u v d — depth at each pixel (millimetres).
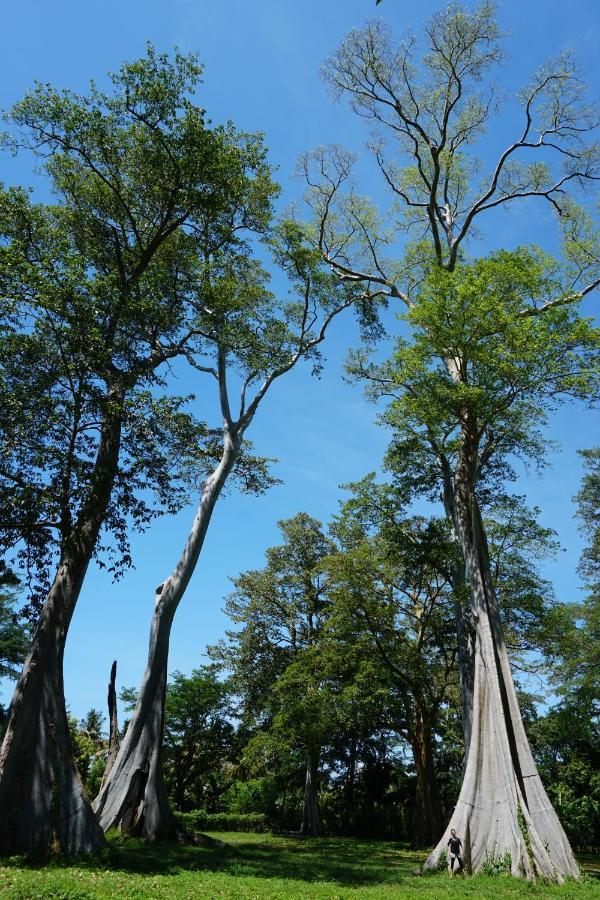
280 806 44812
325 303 26250
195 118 19438
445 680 29484
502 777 17562
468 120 25984
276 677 37031
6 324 14758
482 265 18922
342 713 29016
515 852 16266
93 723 45812
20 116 18656
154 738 19281
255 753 31797
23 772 14422
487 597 20406
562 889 14406
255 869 15023
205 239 22172
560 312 17875
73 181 20609
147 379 18000
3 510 13977
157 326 20141
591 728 31672
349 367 26609
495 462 24922
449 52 24000
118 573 15570
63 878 10961
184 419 17188
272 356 24125
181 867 14258
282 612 38969
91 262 20516
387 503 26000
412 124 24859
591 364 18156
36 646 15750
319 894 11969
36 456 14453
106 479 15414
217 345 23359
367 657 28188
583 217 24953
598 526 35656
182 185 20484
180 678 42250
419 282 27703
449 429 22750
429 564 26797
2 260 14234
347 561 28391
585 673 28797
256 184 22406
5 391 14641
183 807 40875
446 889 13844
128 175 20594
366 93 25438
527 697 34500
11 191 16203
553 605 26672
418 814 27547
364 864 19062
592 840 30891
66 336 15156
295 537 39312
